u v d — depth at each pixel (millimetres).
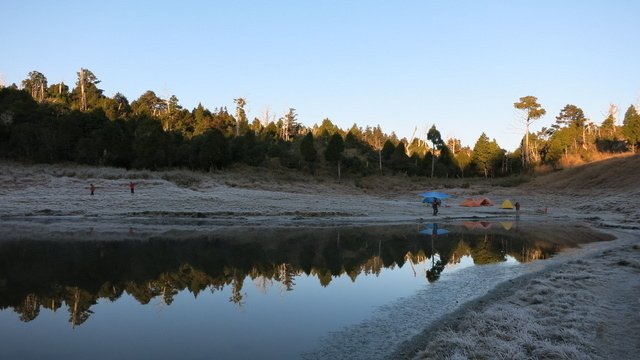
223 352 8969
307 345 9336
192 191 45750
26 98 63344
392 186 72938
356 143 98625
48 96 91312
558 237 28203
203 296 13500
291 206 43000
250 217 37812
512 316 10109
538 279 14344
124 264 18172
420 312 11547
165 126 80000
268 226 33250
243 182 55656
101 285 14766
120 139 55031
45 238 24812
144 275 16328
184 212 37594
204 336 9938
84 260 18812
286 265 18594
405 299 12969
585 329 9172
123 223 32500
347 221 37531
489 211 49688
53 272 16516
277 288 14547
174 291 14102
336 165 76125
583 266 16625
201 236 27078
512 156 101062
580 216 44562
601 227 34906
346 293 13836
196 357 8719
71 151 53938
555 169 84312
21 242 23281
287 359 8570
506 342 8422
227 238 26375
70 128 54438
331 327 10492
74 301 12867
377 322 10789
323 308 12156
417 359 8258
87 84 93812
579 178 68688
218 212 38438
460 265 18453
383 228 33750
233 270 17469
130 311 11906
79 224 31344
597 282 13602
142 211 37375
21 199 38375
